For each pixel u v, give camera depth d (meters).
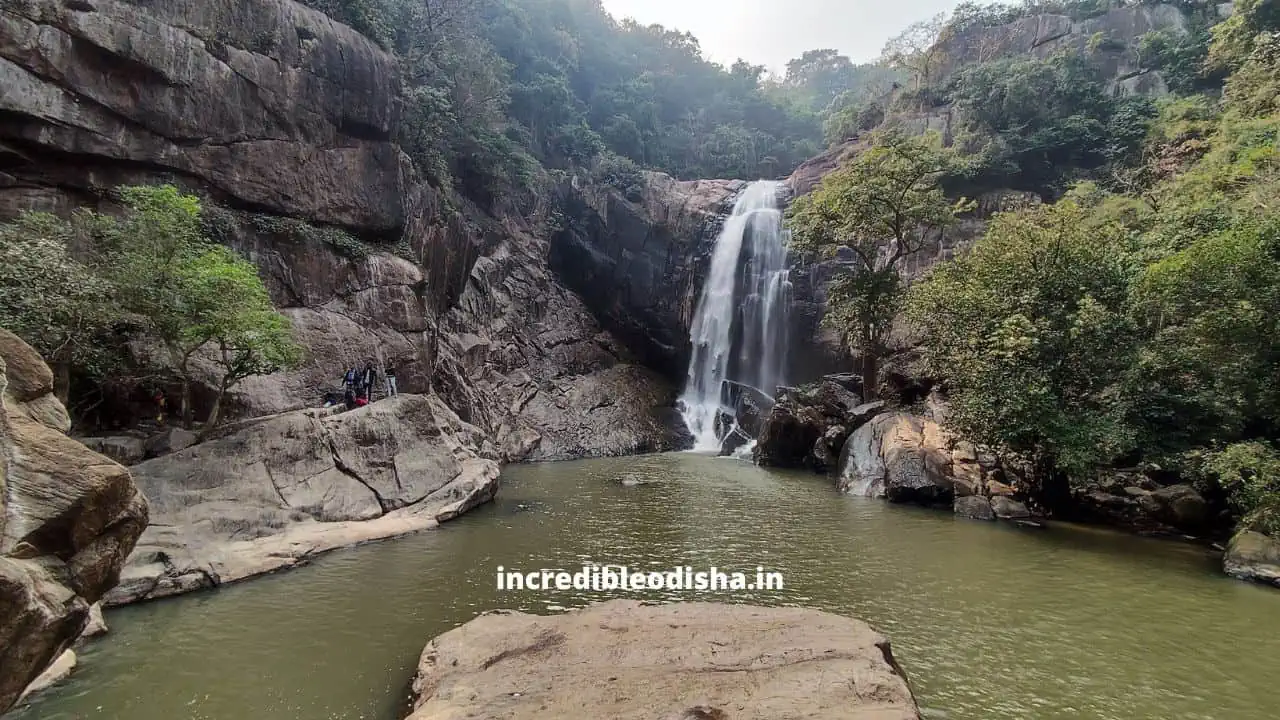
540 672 7.12
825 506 19.75
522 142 48.19
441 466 18.61
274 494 14.21
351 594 11.02
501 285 39.84
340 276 25.53
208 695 7.41
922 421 23.17
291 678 7.87
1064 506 18.78
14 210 18.23
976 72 42.44
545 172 46.56
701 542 15.06
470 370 33.69
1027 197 36.84
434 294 32.25
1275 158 21.94
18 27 17.98
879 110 53.84
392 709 7.13
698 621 8.91
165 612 9.98
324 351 23.73
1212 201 21.86
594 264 45.75
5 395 6.00
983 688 7.95
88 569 6.01
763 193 48.09
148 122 20.69
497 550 14.04
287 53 24.59
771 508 19.39
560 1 69.31
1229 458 13.76
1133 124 36.62
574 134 53.06
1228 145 26.14
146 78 20.66
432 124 33.66
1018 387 17.33
